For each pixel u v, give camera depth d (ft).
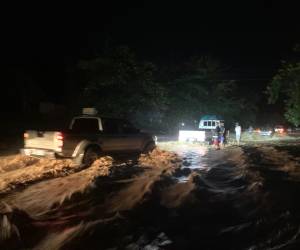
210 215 24.79
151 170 41.06
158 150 53.16
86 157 42.52
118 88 94.63
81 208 25.90
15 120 89.20
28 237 20.24
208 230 21.77
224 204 27.53
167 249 18.85
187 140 87.56
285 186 33.45
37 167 39.81
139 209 25.61
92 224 22.11
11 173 37.96
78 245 19.17
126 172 39.50
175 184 34.04
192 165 47.34
